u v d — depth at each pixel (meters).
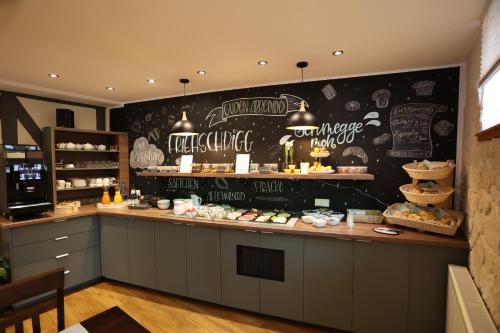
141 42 2.19
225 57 2.52
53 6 1.65
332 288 2.47
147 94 3.98
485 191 1.62
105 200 3.82
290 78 3.19
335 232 2.44
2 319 1.31
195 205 3.55
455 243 2.09
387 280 2.30
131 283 3.40
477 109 1.96
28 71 2.90
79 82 3.34
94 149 4.19
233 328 2.61
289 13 1.75
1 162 3.15
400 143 2.88
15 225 2.87
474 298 1.59
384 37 2.11
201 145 3.88
